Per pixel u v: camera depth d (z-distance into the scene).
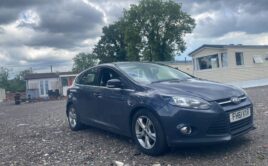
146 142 5.34
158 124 5.02
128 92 5.72
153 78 6.11
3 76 80.44
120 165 4.93
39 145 6.89
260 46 24.48
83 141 6.80
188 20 56.12
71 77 43.19
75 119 8.00
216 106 4.83
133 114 5.58
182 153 5.24
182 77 6.49
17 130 9.41
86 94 7.12
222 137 4.80
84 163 5.24
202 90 5.15
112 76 6.42
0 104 33.38
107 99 6.25
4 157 6.12
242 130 5.15
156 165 4.78
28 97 35.34
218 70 23.31
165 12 54.34
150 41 55.38
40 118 12.20
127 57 60.28
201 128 4.74
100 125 6.68
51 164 5.37
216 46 23.33
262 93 14.55
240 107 5.12
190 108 4.77
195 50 25.30
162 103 4.98
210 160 4.80
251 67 23.89
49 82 43.78
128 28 55.50
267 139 5.64
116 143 6.34
